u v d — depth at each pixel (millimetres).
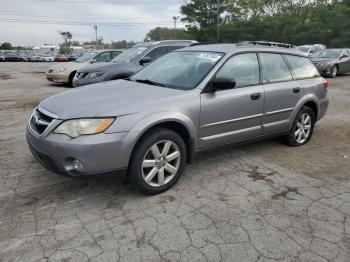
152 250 2756
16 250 2721
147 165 3516
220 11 47375
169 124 3703
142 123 3354
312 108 5555
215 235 2969
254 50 4633
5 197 3559
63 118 3258
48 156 3279
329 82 14617
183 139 3928
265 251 2771
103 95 3775
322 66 16188
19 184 3861
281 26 40875
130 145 3297
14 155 4770
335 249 2814
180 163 3809
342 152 5215
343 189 3908
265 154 5016
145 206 3434
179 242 2863
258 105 4488
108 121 3234
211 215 3287
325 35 39281
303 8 46094
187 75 4203
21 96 10156
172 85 4129
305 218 3268
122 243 2836
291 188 3902
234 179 4113
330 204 3547
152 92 3818
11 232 2951
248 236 2963
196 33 46625
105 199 3559
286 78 5008
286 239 2934
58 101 3695
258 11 47531
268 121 4738
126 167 3357
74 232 2973
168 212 3326
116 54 13734
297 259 2688
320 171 4430
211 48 4598
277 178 4168
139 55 9617
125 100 3541
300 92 5129
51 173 4156
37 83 14266
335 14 38719
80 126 3189
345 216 3318
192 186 3898
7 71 23500
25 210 3314
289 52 5211
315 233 3027
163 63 4797
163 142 3600
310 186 3969
